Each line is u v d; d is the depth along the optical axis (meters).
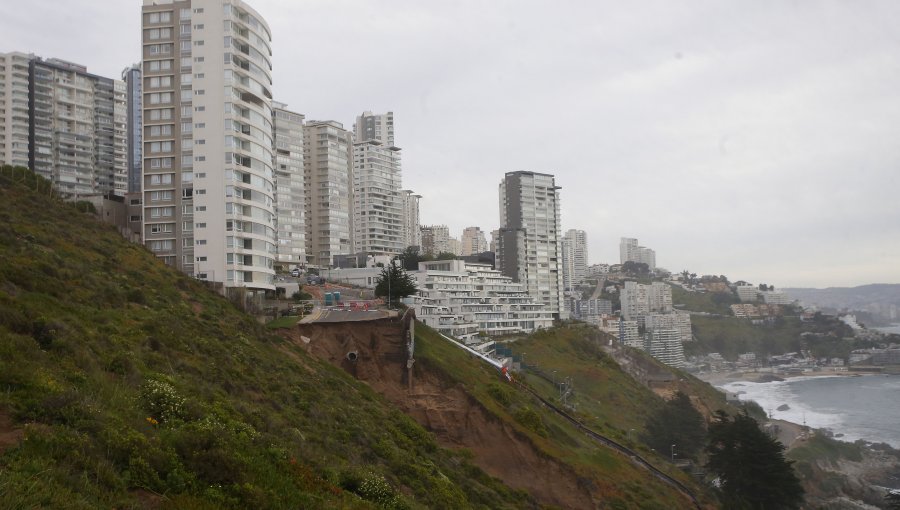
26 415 20.44
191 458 22.09
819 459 140.88
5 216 53.44
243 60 90.62
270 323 69.75
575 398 127.75
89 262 51.94
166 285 57.53
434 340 88.62
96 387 25.17
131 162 182.12
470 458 64.56
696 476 99.19
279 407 39.72
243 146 89.19
